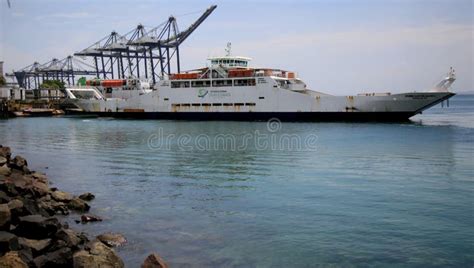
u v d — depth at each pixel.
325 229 18.28
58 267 13.05
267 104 79.75
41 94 142.75
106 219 19.81
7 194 19.67
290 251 15.86
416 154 39.91
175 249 16.03
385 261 14.97
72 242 14.86
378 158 37.69
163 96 91.44
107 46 122.75
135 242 16.72
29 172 29.50
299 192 25.03
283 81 82.44
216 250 15.96
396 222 19.05
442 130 62.38
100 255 13.62
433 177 29.08
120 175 31.36
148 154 42.34
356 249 16.02
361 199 23.19
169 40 116.56
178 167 34.38
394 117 73.12
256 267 14.51
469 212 20.38
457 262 14.80
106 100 100.69
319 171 31.75
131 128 72.75
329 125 70.38
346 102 74.25
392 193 24.45
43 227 14.98
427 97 69.75
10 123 89.88
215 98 84.75
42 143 53.88
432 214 20.16
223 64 85.62
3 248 12.80
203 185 27.41
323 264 14.74
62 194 22.47
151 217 20.20
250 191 25.50
